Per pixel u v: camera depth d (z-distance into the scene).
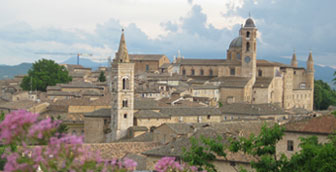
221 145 72.38
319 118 83.94
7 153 31.66
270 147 69.19
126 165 34.16
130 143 118.94
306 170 61.94
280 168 66.62
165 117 167.75
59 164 31.45
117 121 162.75
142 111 167.62
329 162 60.34
